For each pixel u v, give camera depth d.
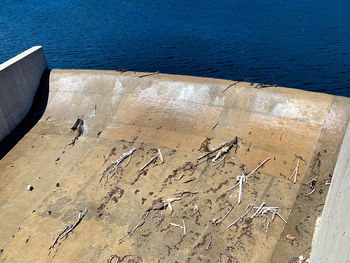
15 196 12.11
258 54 29.56
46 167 13.39
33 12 44.22
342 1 49.28
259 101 13.84
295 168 11.82
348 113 12.02
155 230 10.36
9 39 32.84
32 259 9.77
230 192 11.39
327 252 6.32
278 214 10.34
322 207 10.41
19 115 15.87
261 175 11.88
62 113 16.30
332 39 32.72
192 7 47.88
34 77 16.94
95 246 10.05
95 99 16.47
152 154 13.49
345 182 6.23
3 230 10.82
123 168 12.95
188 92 15.25
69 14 43.44
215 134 13.92
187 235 10.09
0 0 51.19
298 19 40.25
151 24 39.31
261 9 45.88
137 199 11.57
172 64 27.62
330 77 24.83
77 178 12.73
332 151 11.73
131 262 9.46
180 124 14.66
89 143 14.52
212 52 30.25
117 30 36.81
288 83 24.12
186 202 11.23
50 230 10.69
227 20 40.75
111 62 27.89
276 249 9.39
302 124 12.69
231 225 10.22
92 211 11.28
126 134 14.74
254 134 13.34
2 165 13.62
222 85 14.84
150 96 15.79
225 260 9.23
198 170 12.47
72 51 30.19
